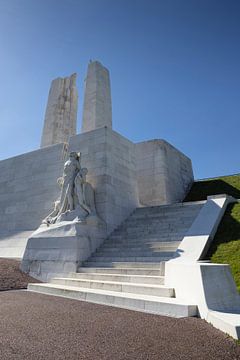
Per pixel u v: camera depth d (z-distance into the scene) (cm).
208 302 546
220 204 1149
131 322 527
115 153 1559
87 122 1845
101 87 1941
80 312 606
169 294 696
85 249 1162
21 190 1878
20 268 1262
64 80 2402
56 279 1032
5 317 557
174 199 2152
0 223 1889
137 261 1012
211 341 426
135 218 1460
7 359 350
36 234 1295
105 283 843
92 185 1453
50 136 2156
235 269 729
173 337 443
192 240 941
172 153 2327
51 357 361
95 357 365
